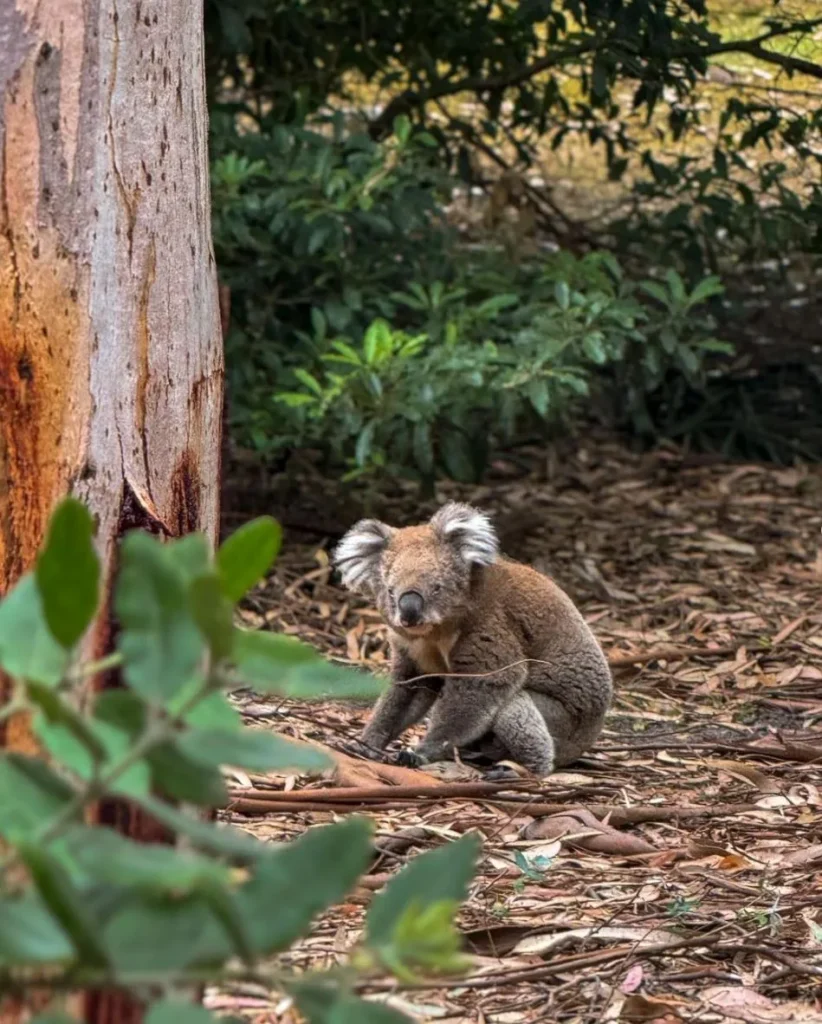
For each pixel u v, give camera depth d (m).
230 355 14.99
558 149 20.12
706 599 14.72
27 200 6.11
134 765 2.79
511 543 16.11
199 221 6.77
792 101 18.09
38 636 2.97
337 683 2.83
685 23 16.78
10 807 2.73
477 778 9.94
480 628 10.48
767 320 19.95
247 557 2.81
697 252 17.73
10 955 2.54
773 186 19.28
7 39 6.11
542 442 19.44
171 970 2.70
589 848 8.21
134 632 2.75
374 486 16.75
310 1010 2.78
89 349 6.15
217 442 6.95
